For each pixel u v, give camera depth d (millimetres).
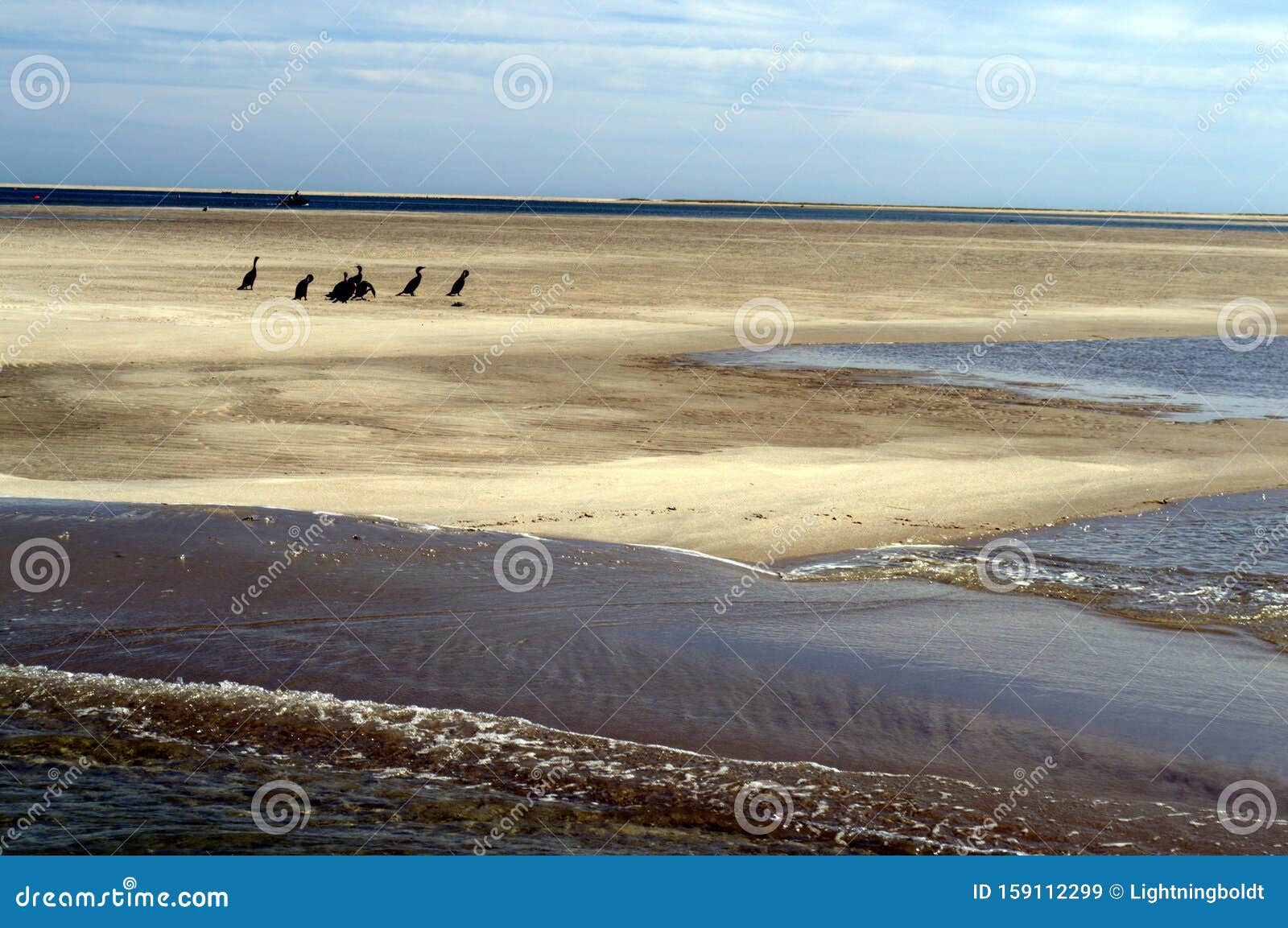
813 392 20625
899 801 6418
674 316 31156
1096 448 16453
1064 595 10016
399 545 10438
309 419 17141
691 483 13648
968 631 9031
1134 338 29328
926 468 14797
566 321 29312
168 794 6426
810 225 103562
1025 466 15109
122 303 30469
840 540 11562
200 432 16062
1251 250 74812
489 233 73062
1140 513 12969
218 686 7785
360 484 13266
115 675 7914
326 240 61656
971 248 68125
